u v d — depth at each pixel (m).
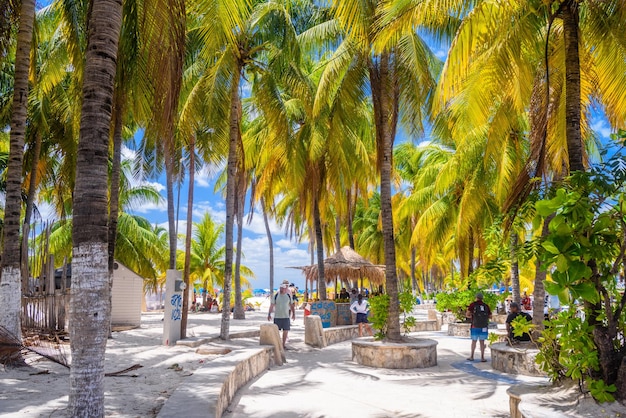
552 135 11.42
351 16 9.86
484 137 18.78
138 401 6.45
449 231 25.92
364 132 22.08
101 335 4.56
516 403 5.85
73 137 17.45
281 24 15.77
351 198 24.81
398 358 11.59
